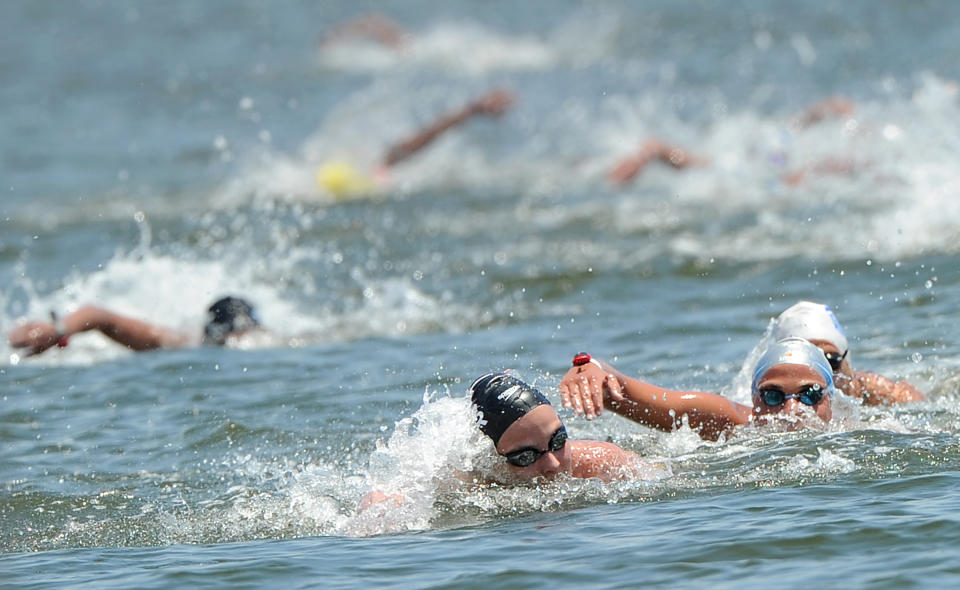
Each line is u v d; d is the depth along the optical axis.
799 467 25.55
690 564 20.16
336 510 25.53
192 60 131.62
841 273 47.50
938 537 20.42
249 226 65.44
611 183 67.38
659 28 127.56
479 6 150.62
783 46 113.75
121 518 25.84
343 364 38.66
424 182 76.94
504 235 60.44
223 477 28.31
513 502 24.73
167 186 79.94
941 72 98.25
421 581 20.33
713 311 43.53
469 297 48.78
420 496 25.05
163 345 42.88
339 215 67.44
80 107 111.69
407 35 133.62
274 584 20.72
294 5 160.38
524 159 84.06
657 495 24.61
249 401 34.56
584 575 20.03
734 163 70.25
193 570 21.80
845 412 28.86
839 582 18.88
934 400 30.73
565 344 39.84
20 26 158.12
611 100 101.69
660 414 28.39
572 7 142.12
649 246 55.69
